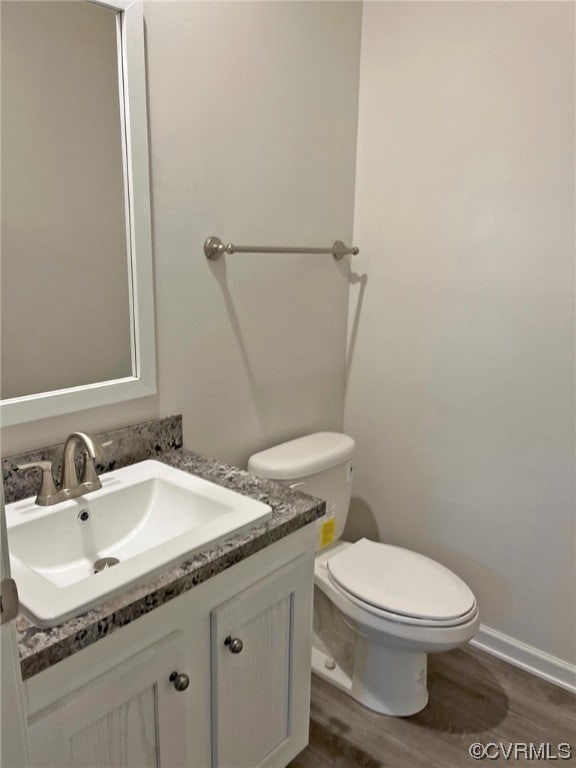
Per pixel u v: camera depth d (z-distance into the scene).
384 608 1.64
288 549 1.36
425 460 2.16
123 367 1.54
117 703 1.04
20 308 1.35
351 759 1.68
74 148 1.38
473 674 2.02
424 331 2.07
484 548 2.07
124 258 1.49
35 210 1.34
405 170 2.01
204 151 1.60
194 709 1.23
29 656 0.88
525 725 1.81
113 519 1.40
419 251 2.03
